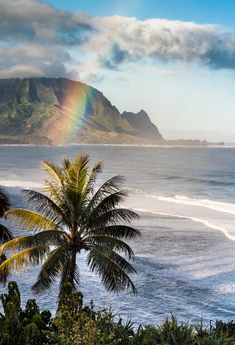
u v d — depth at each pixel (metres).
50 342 11.28
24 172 134.00
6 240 20.31
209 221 52.88
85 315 11.45
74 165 19.42
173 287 29.70
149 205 66.75
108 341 10.88
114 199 19.61
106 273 18.34
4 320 11.75
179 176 127.19
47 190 20.38
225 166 173.50
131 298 27.78
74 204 19.17
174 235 45.09
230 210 62.62
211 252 38.41
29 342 11.14
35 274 31.16
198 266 34.25
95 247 18.94
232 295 28.20
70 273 18.64
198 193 87.38
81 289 29.06
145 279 31.25
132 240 42.41
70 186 19.14
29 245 18.47
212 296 28.06
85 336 10.34
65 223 19.55
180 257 36.81
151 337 12.06
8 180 107.44
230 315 25.31
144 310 26.00
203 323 24.14
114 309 26.00
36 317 12.27
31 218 19.48
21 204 64.31
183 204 68.75
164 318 24.88
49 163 20.17
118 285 18.52
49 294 27.80
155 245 40.72
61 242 19.02
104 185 20.09
